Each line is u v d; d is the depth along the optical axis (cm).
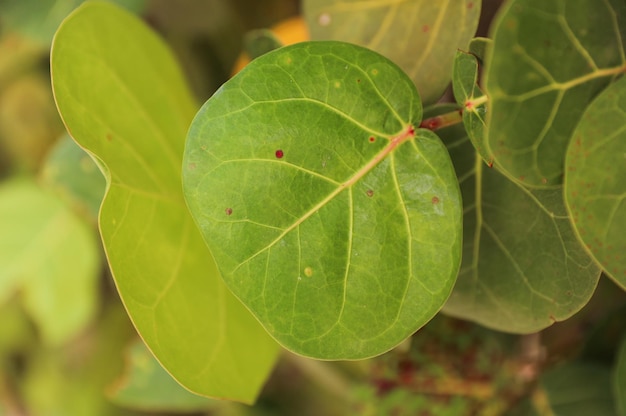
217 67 108
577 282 59
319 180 56
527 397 80
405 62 64
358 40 67
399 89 56
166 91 69
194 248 62
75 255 106
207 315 61
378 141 56
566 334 80
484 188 62
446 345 78
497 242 62
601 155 53
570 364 77
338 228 56
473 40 56
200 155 55
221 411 108
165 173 64
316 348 56
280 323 56
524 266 61
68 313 106
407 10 65
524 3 51
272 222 56
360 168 56
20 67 116
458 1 62
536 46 52
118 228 57
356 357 56
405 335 56
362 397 81
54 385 123
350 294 56
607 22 53
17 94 118
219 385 60
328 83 56
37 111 120
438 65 62
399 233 56
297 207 56
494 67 51
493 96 51
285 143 56
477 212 62
